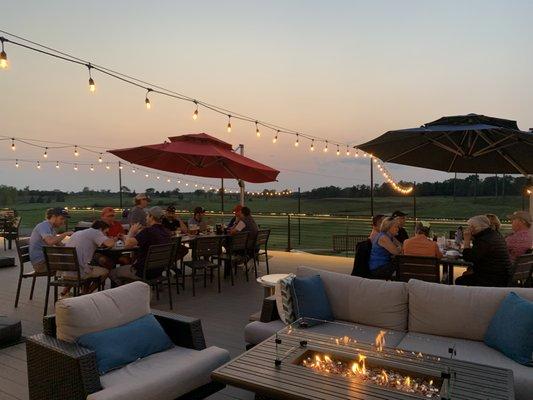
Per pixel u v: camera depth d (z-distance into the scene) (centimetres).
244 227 692
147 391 221
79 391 212
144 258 495
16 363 334
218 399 280
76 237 473
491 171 557
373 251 463
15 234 1022
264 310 331
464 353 269
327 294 350
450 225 918
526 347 253
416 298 317
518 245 493
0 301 532
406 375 214
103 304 261
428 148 518
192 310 502
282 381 202
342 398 184
